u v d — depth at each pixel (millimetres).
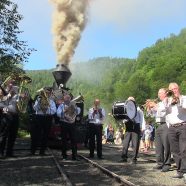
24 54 24406
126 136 13320
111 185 8570
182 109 9102
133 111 13016
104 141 37625
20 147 19078
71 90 20344
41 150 14664
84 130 18906
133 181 8977
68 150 18734
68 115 13578
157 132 11375
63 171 9844
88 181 9055
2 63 23891
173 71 115938
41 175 9594
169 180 9273
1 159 12695
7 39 23844
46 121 14578
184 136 9133
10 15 23750
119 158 14750
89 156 14867
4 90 12398
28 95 12867
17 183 8445
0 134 12859
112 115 13453
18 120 13117
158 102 10695
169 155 10914
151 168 11570
